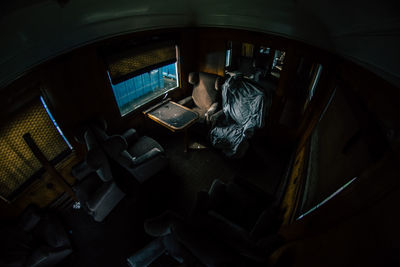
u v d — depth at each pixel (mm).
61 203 2895
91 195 2695
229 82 3709
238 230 1799
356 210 803
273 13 2635
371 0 978
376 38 1215
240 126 3744
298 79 4953
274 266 1341
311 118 3295
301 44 2916
